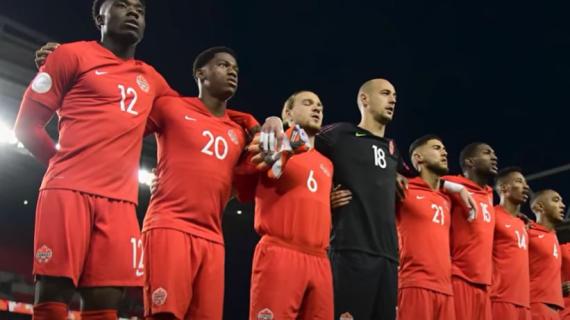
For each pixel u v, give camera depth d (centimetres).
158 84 1873
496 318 2838
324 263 2075
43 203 1571
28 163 3950
